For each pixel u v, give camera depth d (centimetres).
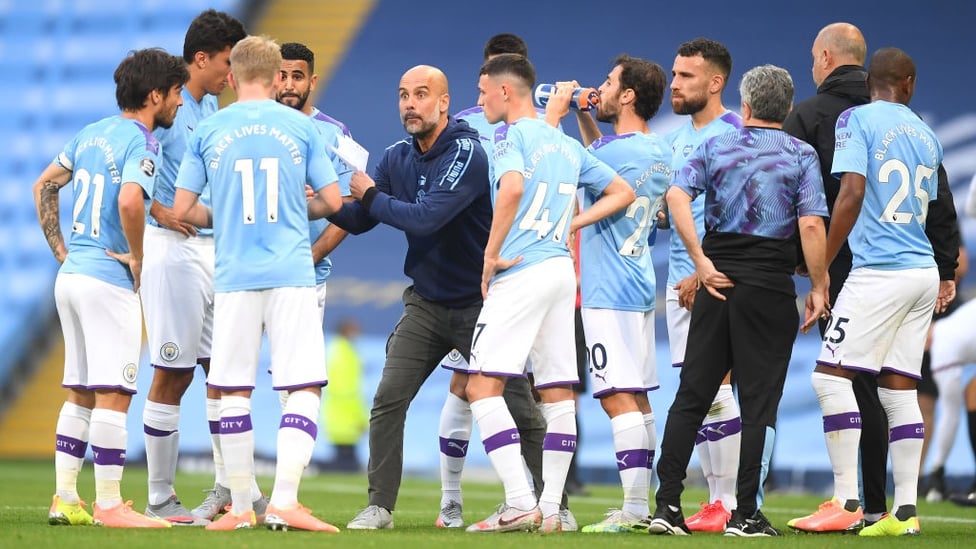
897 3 7069
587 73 7131
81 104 7238
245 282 1947
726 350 2066
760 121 2091
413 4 7319
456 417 2341
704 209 2262
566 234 2078
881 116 2189
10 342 6206
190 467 5191
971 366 4600
